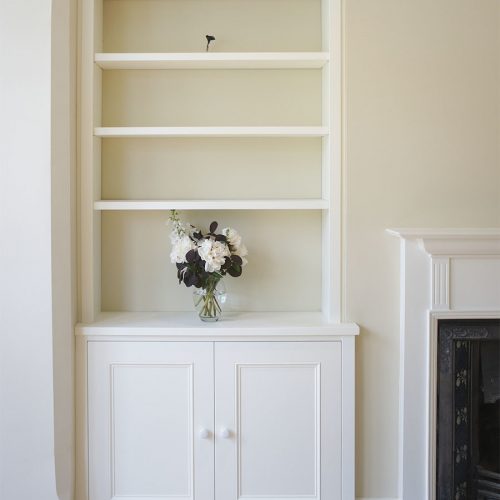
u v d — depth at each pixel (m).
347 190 2.64
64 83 2.54
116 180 2.94
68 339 2.59
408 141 2.63
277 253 2.95
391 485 2.69
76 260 2.70
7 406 2.47
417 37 2.62
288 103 2.93
